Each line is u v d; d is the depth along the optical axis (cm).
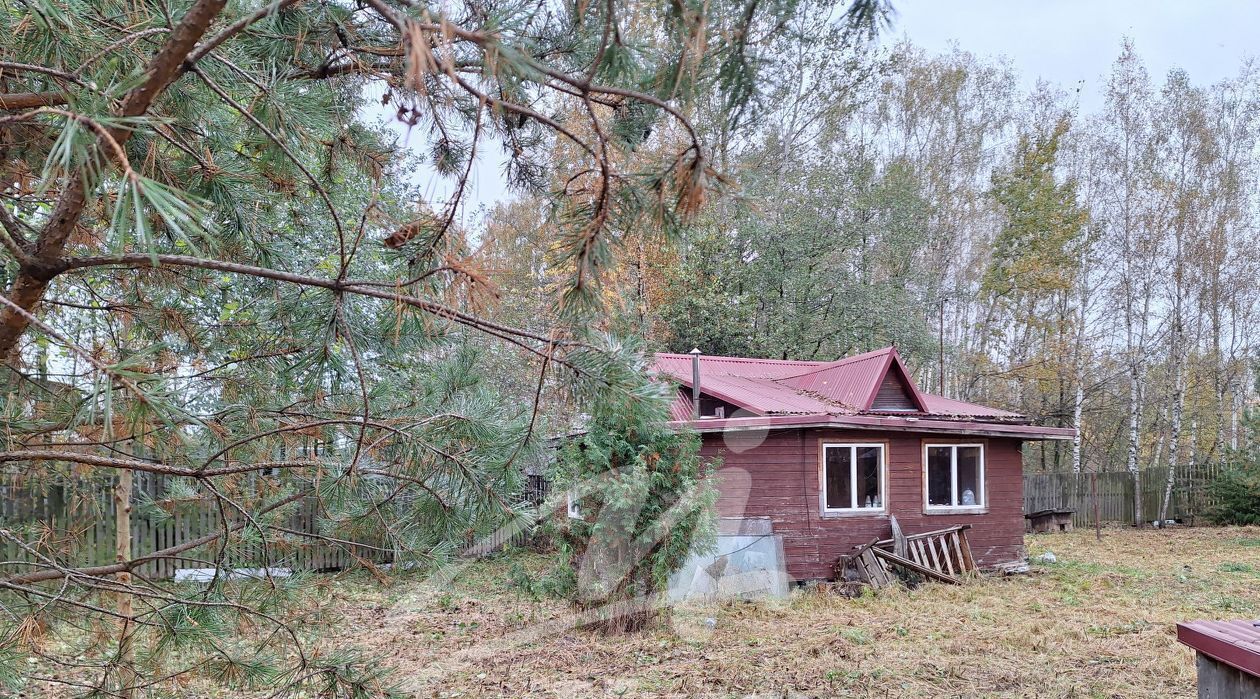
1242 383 2344
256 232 241
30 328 172
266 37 198
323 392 238
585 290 147
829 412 1046
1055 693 573
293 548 249
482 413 214
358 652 231
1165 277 2108
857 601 909
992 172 2436
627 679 573
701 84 138
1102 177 2277
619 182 139
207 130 212
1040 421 2336
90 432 226
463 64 170
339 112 228
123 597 247
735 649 663
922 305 2095
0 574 219
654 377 204
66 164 100
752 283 1794
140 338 246
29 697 281
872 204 1966
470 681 549
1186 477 1994
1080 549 1458
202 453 247
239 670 217
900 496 1089
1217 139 2162
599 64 130
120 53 154
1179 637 395
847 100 1327
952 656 671
